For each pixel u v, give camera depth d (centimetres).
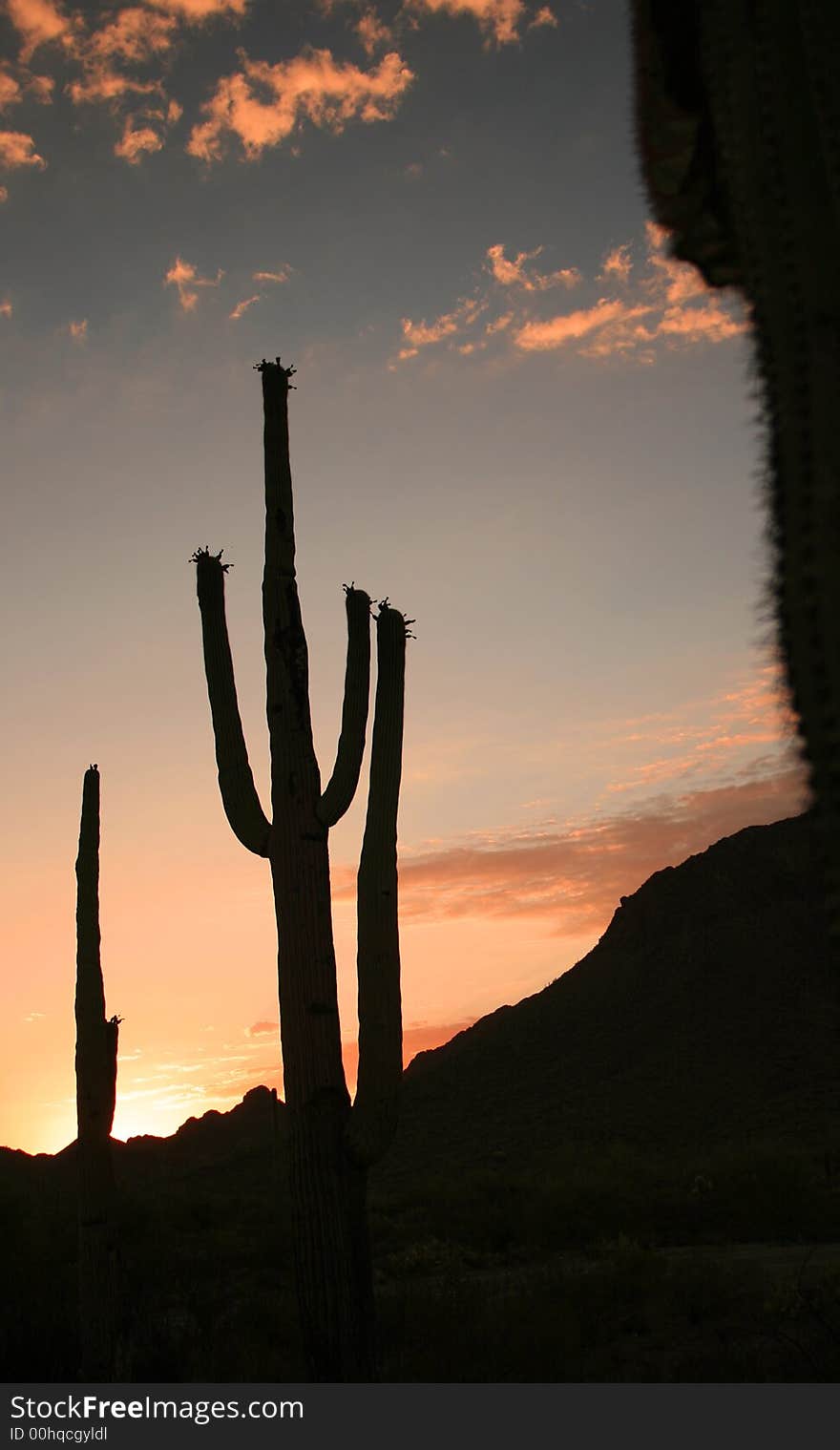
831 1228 2352
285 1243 2017
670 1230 2453
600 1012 10675
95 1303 1025
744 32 198
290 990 923
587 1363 987
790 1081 8138
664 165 248
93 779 1198
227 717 1034
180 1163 9031
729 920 11125
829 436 165
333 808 962
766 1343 1005
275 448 1060
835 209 175
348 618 1032
